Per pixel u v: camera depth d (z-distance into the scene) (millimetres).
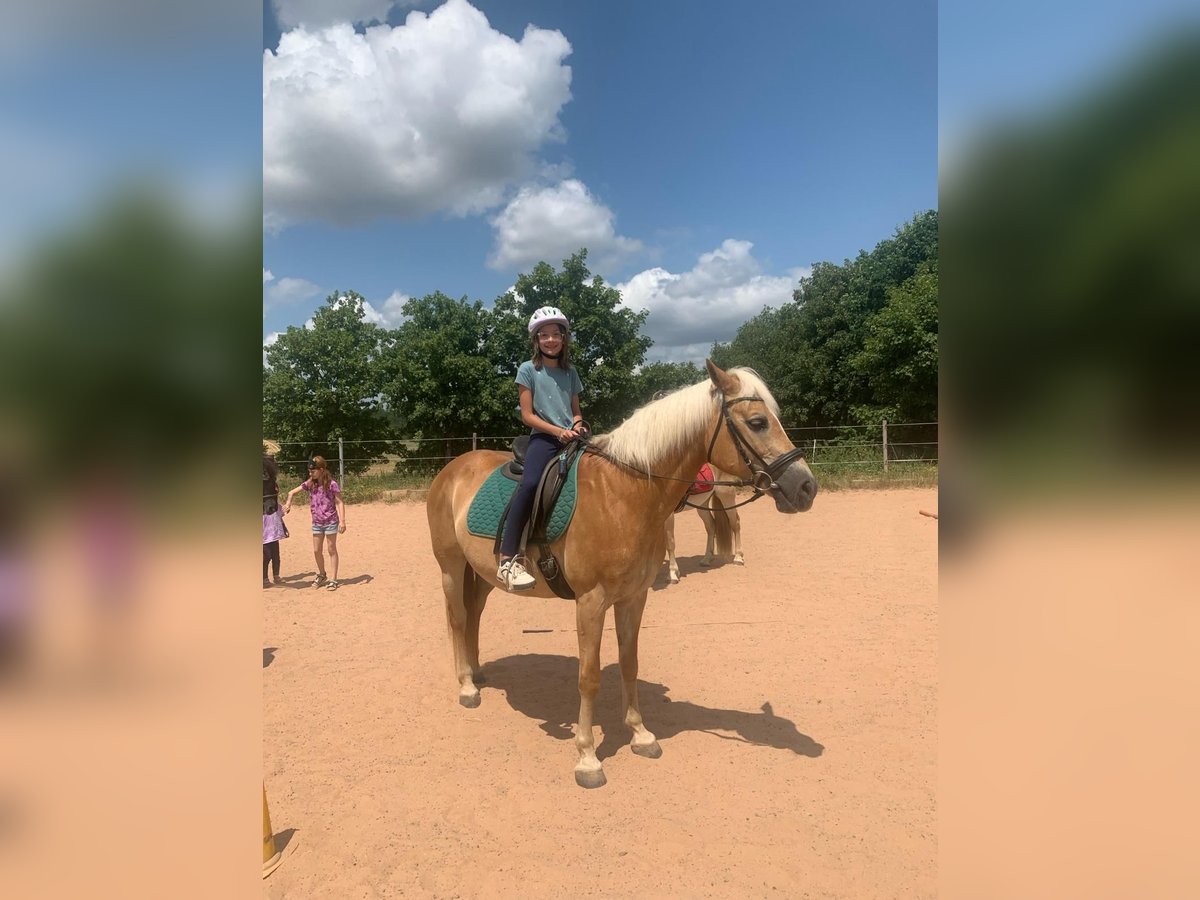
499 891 2781
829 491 15734
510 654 5719
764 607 6781
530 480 3674
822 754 3848
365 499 16188
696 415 3514
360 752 4000
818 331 26578
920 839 3062
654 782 3600
